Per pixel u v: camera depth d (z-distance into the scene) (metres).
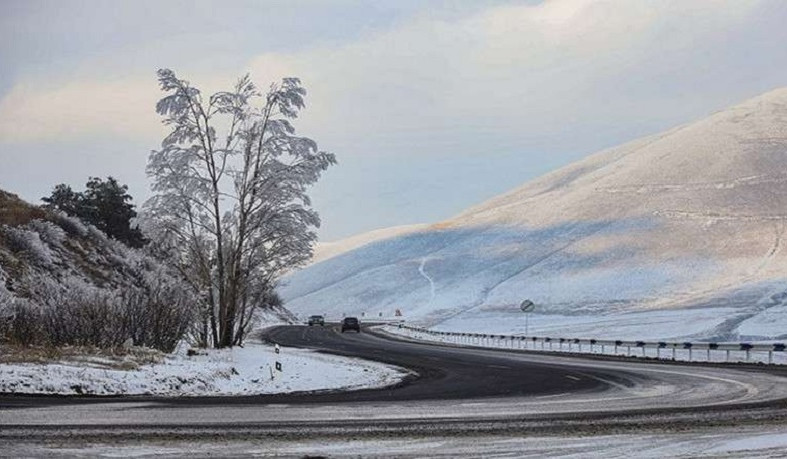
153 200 46.34
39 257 49.78
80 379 23.27
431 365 41.50
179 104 46.38
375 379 33.38
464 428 17.45
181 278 46.50
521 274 156.88
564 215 181.75
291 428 17.06
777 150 187.88
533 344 67.31
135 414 18.69
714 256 143.25
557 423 18.41
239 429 16.70
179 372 27.17
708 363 41.25
